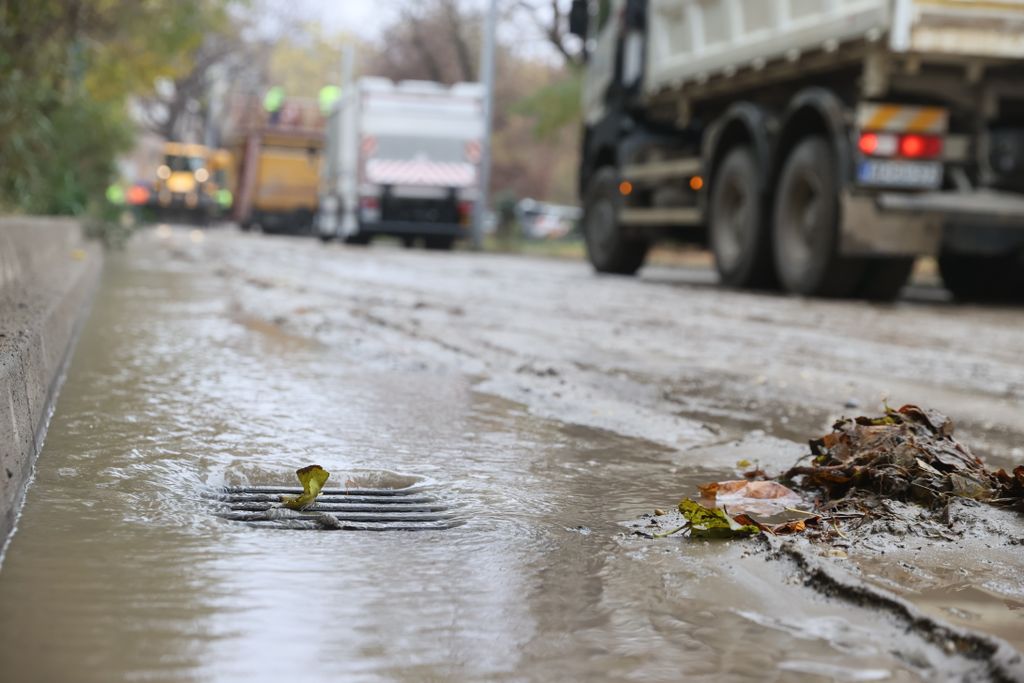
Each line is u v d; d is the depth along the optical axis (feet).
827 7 43.09
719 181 52.31
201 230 147.95
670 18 55.47
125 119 94.58
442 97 100.12
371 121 99.35
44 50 39.55
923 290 58.90
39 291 22.22
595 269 65.36
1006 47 40.83
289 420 15.78
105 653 7.20
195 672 6.94
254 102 168.96
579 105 122.62
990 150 43.16
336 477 12.43
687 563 9.55
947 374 23.75
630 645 7.63
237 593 8.46
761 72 48.19
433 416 16.65
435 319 31.19
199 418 15.58
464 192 100.53
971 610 8.55
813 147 45.09
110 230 68.59
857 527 10.84
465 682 6.95
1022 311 44.98
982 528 10.66
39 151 39.60
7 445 10.60
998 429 17.42
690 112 55.52
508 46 167.94
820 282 45.19
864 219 42.78
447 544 10.07
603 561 9.62
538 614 8.23
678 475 13.30
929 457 12.12
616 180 61.87
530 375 20.99
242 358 22.12
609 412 17.24
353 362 22.24
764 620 8.14
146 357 21.63
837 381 22.03
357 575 9.02
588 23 66.64
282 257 68.90
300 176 140.87
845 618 8.19
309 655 7.29
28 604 8.05
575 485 12.64
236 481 12.25
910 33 40.09
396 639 7.64
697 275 69.05
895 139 42.52
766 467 13.78
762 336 30.37
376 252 87.04
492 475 12.98
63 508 10.64
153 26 74.84
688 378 21.79
